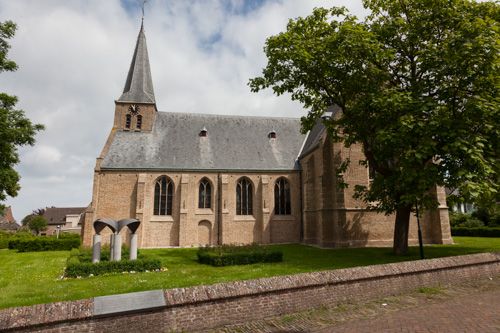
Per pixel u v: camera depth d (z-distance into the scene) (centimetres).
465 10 1667
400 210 2144
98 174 3094
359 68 1847
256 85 2034
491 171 1350
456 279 1180
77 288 1260
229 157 3500
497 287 1131
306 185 3219
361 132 1895
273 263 1886
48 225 7994
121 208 3089
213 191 3331
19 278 1584
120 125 3497
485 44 1362
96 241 1772
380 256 2089
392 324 781
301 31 1933
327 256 2189
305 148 3634
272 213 3400
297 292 893
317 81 1991
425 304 944
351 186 2877
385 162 1983
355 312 887
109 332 674
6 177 2244
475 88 1608
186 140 3566
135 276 1505
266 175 3466
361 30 1662
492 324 754
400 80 1992
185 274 1554
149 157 3288
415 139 1531
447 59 1493
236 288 821
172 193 3256
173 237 3158
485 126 1422
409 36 1802
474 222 3919
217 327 776
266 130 3941
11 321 606
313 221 3178
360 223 2822
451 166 1541
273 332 765
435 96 1792
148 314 716
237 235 3303
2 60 2220
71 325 649
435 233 2875
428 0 1748
